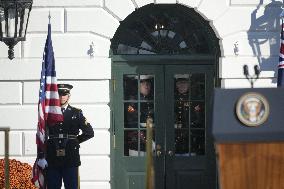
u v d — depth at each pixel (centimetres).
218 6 3744
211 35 3828
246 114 1631
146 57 3847
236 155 1627
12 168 3181
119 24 3734
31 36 3684
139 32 3847
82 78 3691
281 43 3594
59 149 3162
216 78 3816
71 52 3697
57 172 3200
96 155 3697
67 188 3212
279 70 3591
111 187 3741
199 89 3862
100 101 3700
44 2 3681
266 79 3731
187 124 3866
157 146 3853
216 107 1650
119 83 3834
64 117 3194
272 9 3734
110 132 3750
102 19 3709
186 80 3859
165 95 3853
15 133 3678
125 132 3847
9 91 3681
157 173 3850
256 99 1638
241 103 1639
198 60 3850
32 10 3678
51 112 3119
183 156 3859
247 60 3731
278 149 1619
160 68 3850
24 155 3681
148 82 3853
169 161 3853
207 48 3853
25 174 3188
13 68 3675
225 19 3741
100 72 3697
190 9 3775
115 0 3709
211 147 3850
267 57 3728
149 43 3859
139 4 3709
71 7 3700
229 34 3750
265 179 1623
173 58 3847
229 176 1628
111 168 3766
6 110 3681
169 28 3862
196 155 3866
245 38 3734
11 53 3222
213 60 3844
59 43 3697
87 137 3222
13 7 3131
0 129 2555
